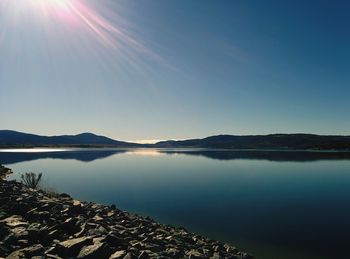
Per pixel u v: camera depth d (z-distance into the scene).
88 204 17.72
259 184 37.38
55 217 12.38
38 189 21.25
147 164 65.75
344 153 125.50
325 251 14.34
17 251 8.30
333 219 20.52
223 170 53.84
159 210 22.55
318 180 41.56
